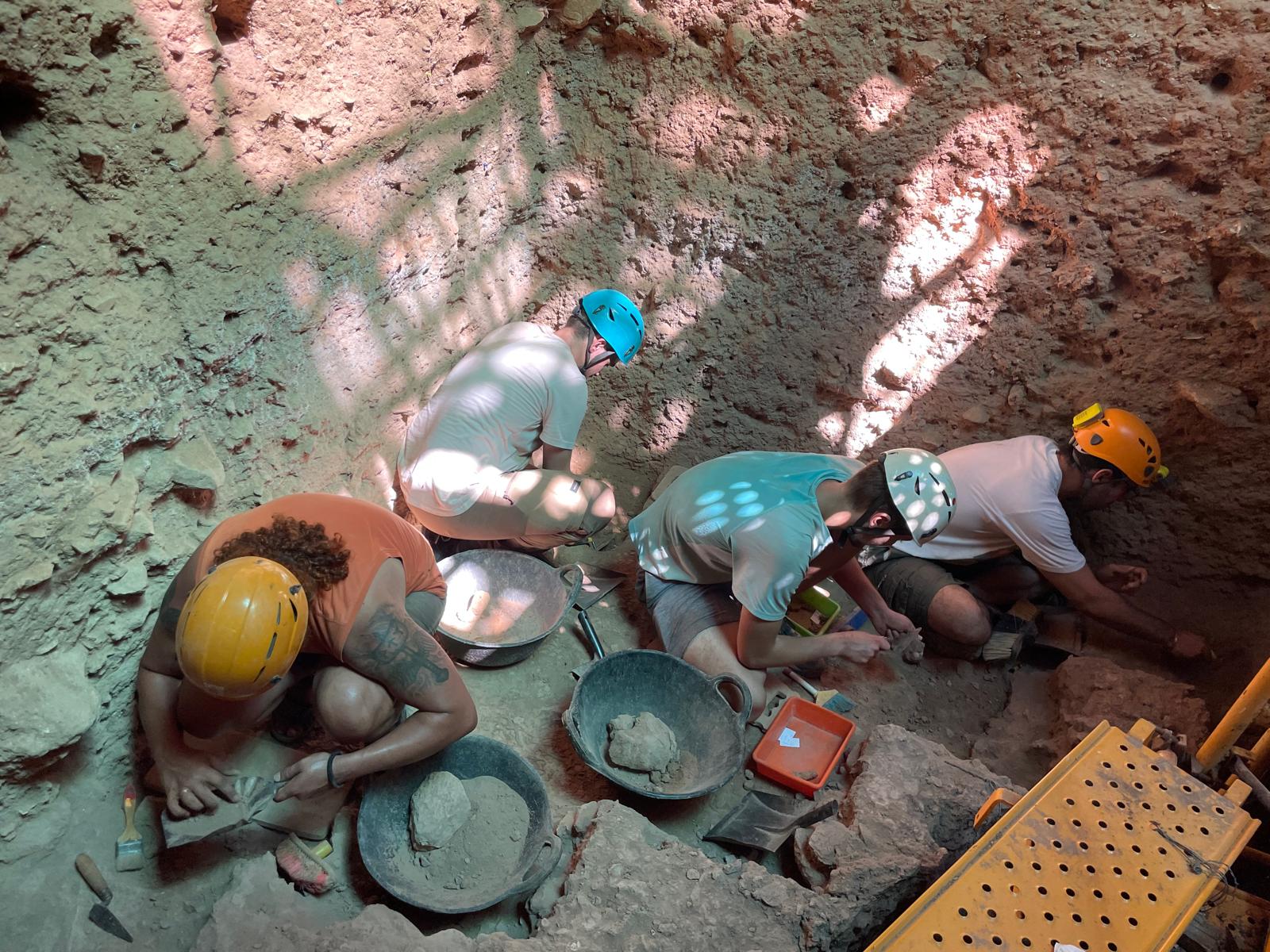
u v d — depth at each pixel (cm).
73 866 215
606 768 255
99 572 212
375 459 323
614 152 347
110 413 203
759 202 337
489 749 243
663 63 326
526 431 317
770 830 249
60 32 179
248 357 249
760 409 378
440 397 317
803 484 281
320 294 272
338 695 216
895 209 328
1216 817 189
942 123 310
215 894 217
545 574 313
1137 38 279
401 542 234
